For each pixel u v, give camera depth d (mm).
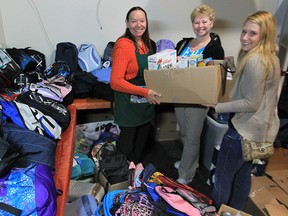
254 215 1657
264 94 1215
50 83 2150
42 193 996
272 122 1265
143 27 1664
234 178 1535
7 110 1514
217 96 1477
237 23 2904
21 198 967
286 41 2295
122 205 1412
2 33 2395
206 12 1660
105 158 1904
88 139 2270
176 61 1709
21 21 2441
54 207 1038
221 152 1448
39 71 2371
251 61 1146
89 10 2555
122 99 1773
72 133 1750
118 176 1755
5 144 1088
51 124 1571
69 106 2189
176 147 2682
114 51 1653
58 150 1537
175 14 2742
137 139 1999
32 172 1104
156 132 2732
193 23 1729
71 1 2477
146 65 1716
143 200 1453
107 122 2547
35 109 1604
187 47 1863
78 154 2010
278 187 1857
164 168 2299
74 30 2602
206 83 1448
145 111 1843
